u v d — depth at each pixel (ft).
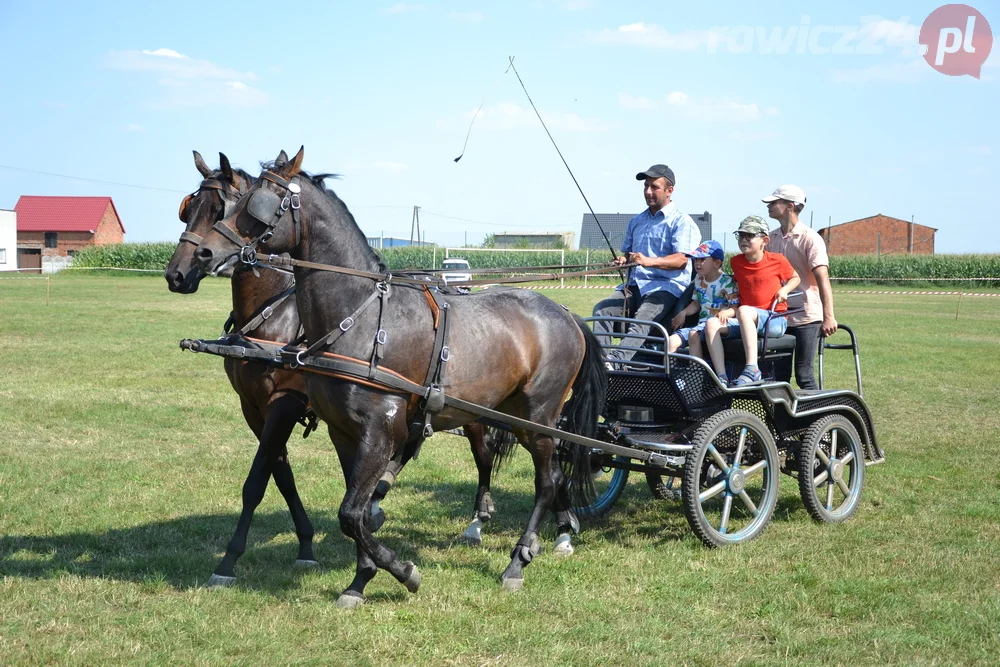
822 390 22.31
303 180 15.84
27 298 96.22
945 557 18.44
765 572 17.84
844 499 22.63
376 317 15.62
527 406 18.17
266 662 13.51
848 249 232.94
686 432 20.51
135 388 40.01
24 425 31.53
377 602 16.19
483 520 21.77
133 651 13.71
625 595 16.56
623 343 22.18
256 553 18.92
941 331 71.31
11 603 15.53
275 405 17.28
